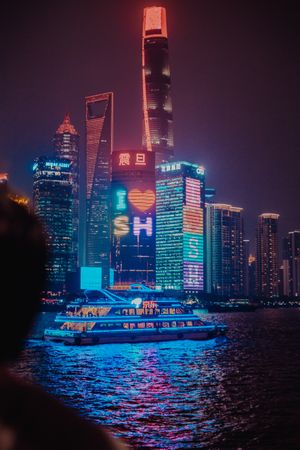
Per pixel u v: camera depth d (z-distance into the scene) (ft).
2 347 5.65
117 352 290.15
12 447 4.54
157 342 340.59
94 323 325.42
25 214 6.13
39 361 248.52
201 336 358.84
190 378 205.05
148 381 196.44
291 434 118.42
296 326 622.54
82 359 258.78
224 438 115.24
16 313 5.76
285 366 242.58
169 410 144.25
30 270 5.96
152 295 359.46
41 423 4.69
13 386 5.00
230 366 241.55
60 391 173.17
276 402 156.15
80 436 4.70
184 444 111.14
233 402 155.63
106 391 174.19
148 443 111.55
